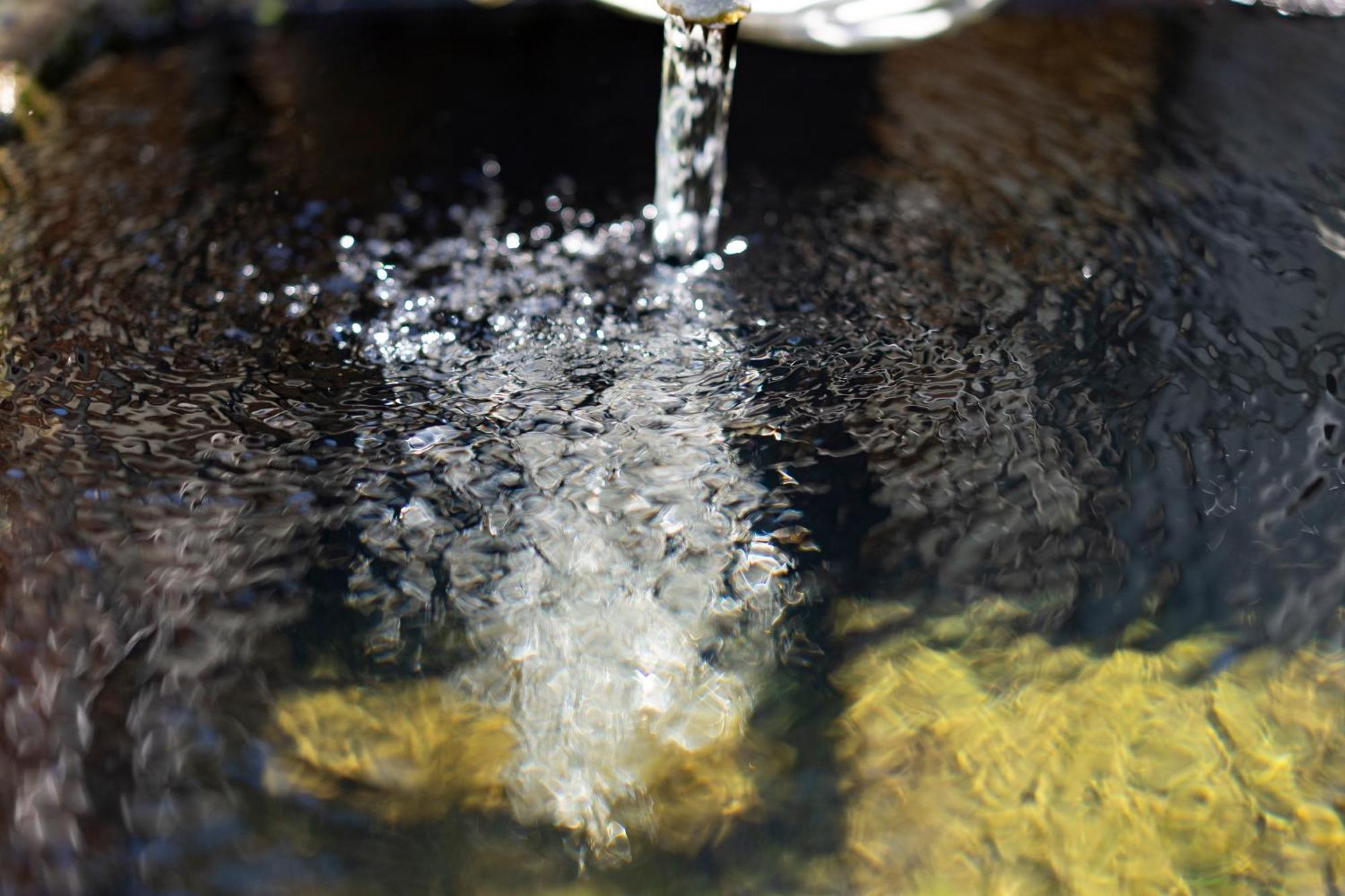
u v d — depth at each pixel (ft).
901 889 2.97
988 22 8.24
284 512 4.01
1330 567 3.87
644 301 5.24
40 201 5.84
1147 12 8.42
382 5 8.27
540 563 3.87
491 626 3.65
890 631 3.67
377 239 5.65
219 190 6.04
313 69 7.54
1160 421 4.50
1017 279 5.39
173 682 3.40
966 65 7.64
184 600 3.66
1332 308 5.16
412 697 3.43
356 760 3.25
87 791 3.09
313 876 2.95
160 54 7.62
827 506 4.11
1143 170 6.33
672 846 3.07
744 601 3.76
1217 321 5.07
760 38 6.69
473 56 7.79
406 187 6.14
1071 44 7.95
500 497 4.12
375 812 3.12
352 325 5.03
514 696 3.44
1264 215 5.90
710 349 4.93
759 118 6.89
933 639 3.65
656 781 3.23
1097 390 4.67
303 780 3.18
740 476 4.23
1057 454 4.34
